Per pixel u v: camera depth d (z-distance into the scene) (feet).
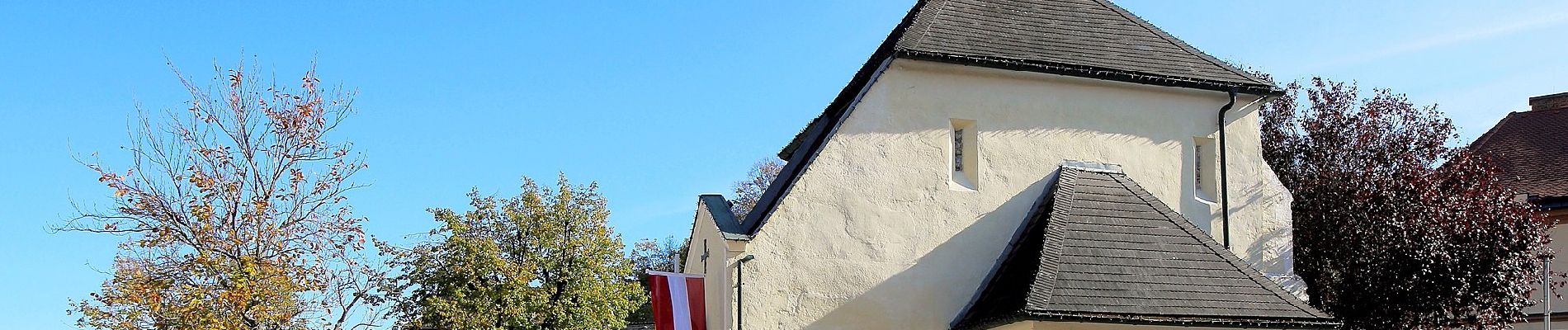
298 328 82.84
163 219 82.53
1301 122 90.43
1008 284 60.23
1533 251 80.59
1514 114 117.19
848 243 62.03
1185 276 57.77
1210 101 70.69
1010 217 65.05
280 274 82.02
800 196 61.87
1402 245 77.00
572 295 122.21
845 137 63.36
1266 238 69.72
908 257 62.90
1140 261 58.54
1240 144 70.59
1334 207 80.28
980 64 65.41
